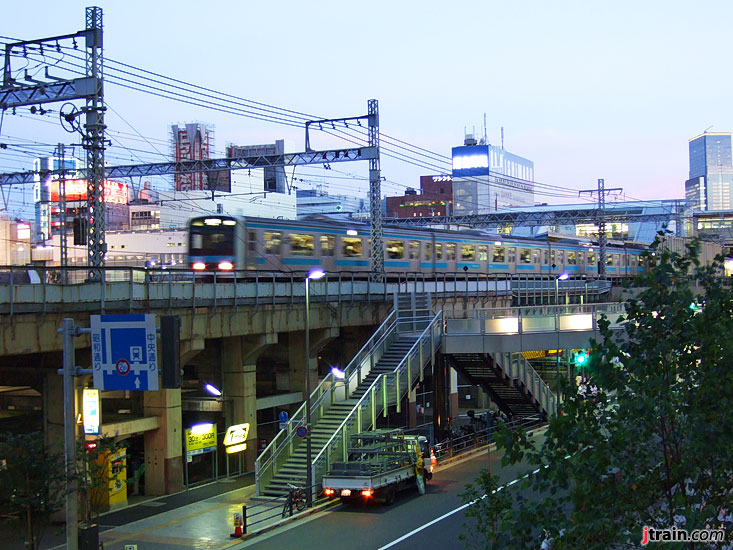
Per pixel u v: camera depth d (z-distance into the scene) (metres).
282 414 36.53
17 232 93.38
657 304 12.50
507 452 12.48
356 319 47.12
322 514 32.00
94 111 33.66
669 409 11.73
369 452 33.78
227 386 41.53
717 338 11.99
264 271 40.41
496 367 45.94
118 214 105.00
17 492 24.42
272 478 36.03
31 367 32.75
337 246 52.25
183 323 35.06
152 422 36.34
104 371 20.69
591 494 11.91
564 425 12.34
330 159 48.78
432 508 32.09
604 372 12.51
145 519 32.19
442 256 62.06
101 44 33.88
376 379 38.75
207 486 38.44
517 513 12.84
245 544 28.19
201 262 45.34
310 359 46.03
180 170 51.09
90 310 30.47
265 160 49.56
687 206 115.00
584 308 49.22
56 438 32.28
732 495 11.47
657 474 12.07
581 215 86.69
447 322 44.47
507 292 63.12
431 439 41.75
